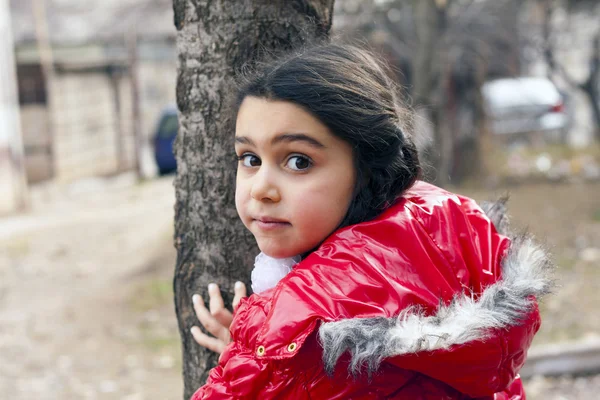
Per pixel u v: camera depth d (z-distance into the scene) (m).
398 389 1.34
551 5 10.41
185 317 1.84
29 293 7.07
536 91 13.17
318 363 1.30
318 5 1.77
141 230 9.24
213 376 1.40
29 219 10.87
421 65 7.27
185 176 1.82
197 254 1.81
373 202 1.42
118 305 6.52
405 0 7.85
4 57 11.52
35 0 14.30
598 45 11.63
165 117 14.66
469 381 1.32
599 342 4.39
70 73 15.26
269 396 1.31
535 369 4.29
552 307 5.36
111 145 16.47
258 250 1.78
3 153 11.50
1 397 4.75
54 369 5.20
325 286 1.28
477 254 1.45
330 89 1.33
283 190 1.36
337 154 1.36
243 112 1.39
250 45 1.71
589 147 12.80
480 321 1.25
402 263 1.33
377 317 1.24
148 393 4.74
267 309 1.33
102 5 15.34
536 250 1.47
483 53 9.83
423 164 1.79
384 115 1.38
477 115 10.44
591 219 7.83
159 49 17.41
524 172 10.73
